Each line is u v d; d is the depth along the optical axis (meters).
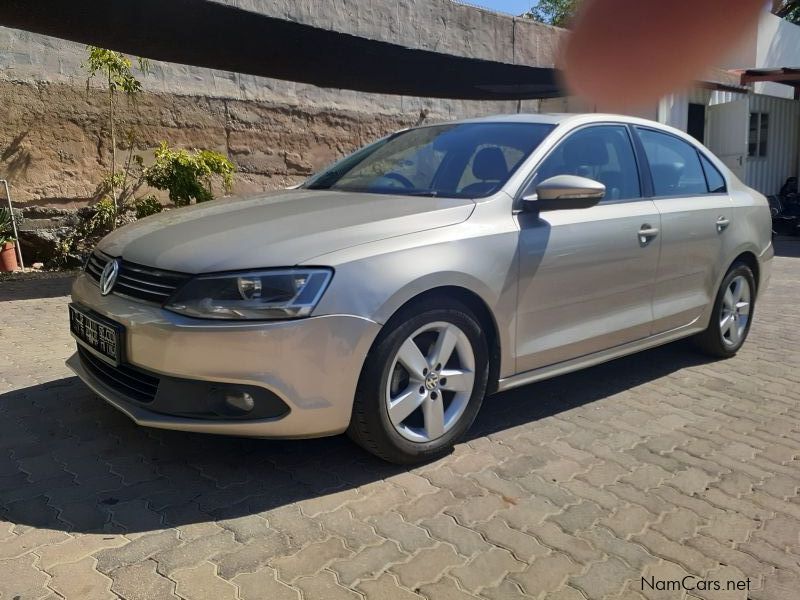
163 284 2.96
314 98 10.72
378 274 2.98
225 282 2.83
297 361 2.82
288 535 2.69
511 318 3.51
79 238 8.77
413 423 3.31
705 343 5.14
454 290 3.28
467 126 4.32
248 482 3.09
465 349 3.36
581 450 3.58
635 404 4.28
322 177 4.44
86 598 2.28
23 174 8.27
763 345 5.79
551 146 3.88
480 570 2.54
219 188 9.95
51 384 4.22
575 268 3.78
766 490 3.25
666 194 4.56
